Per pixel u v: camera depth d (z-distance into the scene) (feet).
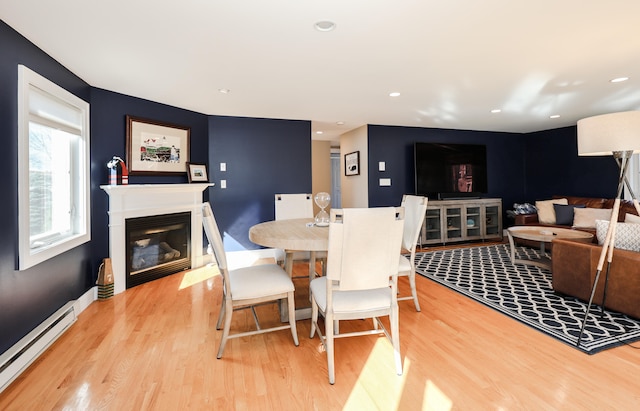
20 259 6.77
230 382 5.91
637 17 6.64
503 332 7.73
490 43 7.82
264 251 16.01
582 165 18.80
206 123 14.94
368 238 5.77
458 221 18.99
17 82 6.89
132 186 11.00
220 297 10.41
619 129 6.69
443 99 12.87
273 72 9.62
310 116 15.71
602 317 8.38
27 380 5.99
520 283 11.37
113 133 11.14
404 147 18.74
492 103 13.56
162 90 11.16
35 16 6.34
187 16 6.43
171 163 13.21
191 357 6.77
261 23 6.75
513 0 6.00
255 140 15.71
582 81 10.78
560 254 9.80
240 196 15.53
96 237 10.46
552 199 19.08
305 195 12.48
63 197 8.99
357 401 5.37
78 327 8.22
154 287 11.43
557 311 8.86
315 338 7.62
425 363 6.48
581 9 6.32
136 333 7.88
